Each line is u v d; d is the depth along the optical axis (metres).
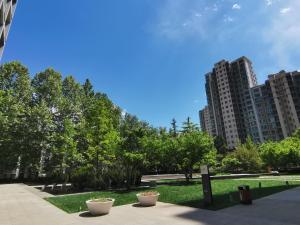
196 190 18.25
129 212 11.38
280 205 11.07
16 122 39.66
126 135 23.34
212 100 143.00
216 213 10.11
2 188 29.41
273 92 120.50
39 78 46.06
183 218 9.52
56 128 42.72
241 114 131.25
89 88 50.12
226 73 136.88
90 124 27.36
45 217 10.95
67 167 28.44
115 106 48.44
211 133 142.88
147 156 23.39
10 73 42.56
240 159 47.25
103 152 25.66
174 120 73.12
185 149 26.44
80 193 20.30
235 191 16.52
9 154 40.47
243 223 8.27
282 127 115.94
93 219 10.21
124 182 25.02
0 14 17.75
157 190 19.83
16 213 12.15
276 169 45.75
